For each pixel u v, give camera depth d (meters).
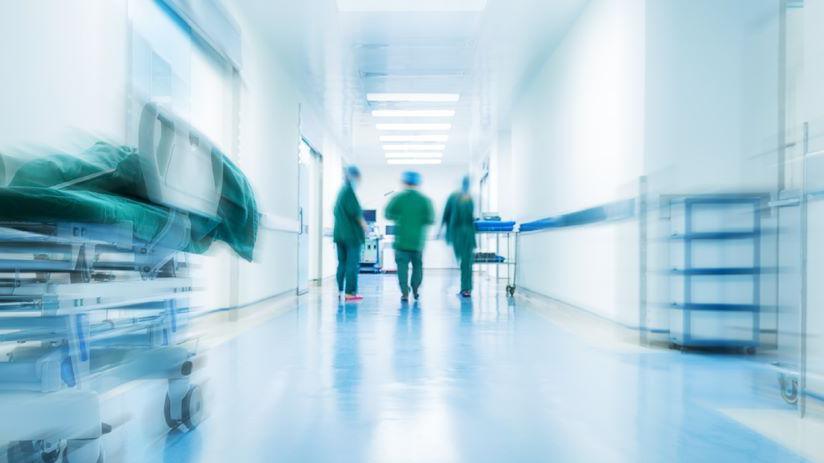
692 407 1.87
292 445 1.51
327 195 9.48
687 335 2.83
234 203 1.65
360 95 7.15
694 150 3.07
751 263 2.79
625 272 3.43
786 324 2.67
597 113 4.04
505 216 9.52
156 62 3.16
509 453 1.46
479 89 6.88
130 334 1.51
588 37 4.29
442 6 4.45
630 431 1.63
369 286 8.03
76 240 1.11
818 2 2.02
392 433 1.61
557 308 5.08
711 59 3.04
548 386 2.15
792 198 2.08
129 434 1.54
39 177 1.21
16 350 1.18
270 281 5.25
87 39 2.51
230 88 4.34
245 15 4.55
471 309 4.95
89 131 2.51
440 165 13.91
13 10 2.09
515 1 4.32
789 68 2.54
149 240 1.33
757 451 1.47
